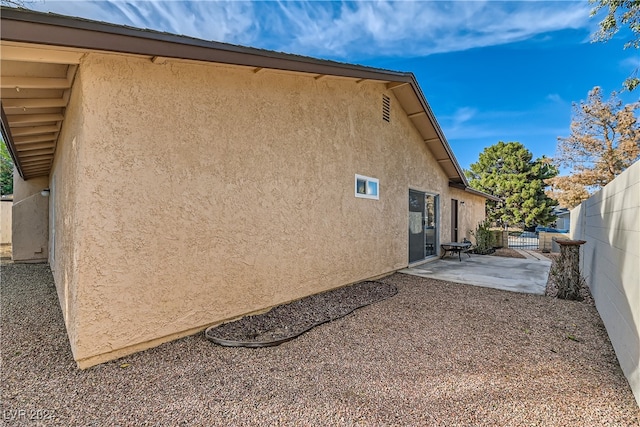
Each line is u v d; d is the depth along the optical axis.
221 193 4.28
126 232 3.43
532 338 4.11
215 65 4.16
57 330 4.39
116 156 3.35
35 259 10.66
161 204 3.69
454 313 5.09
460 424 2.43
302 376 3.15
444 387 2.96
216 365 3.35
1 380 3.04
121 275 3.41
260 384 3.00
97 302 3.26
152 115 3.61
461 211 13.52
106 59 3.28
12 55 2.78
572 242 5.93
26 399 2.74
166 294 3.76
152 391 2.87
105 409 2.60
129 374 3.14
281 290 5.15
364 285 6.80
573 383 3.03
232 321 4.43
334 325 4.53
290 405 2.67
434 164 10.81
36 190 10.91
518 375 3.18
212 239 4.18
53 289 6.84
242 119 4.54
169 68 3.75
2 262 10.72
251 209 4.66
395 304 5.55
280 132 5.12
